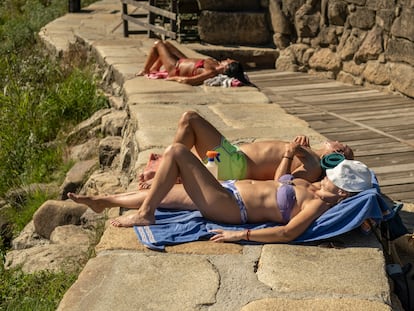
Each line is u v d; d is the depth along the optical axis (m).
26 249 6.82
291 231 4.59
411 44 9.79
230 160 5.39
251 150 5.46
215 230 4.69
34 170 9.67
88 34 15.21
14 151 10.02
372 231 4.76
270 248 4.54
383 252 4.63
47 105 11.17
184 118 5.51
